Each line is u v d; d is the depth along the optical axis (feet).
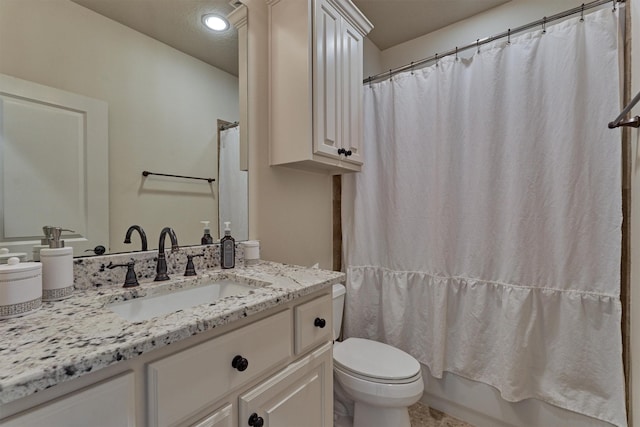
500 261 4.85
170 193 3.68
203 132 4.02
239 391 2.36
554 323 4.43
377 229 6.15
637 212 3.79
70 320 2.02
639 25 3.64
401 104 5.82
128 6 3.35
